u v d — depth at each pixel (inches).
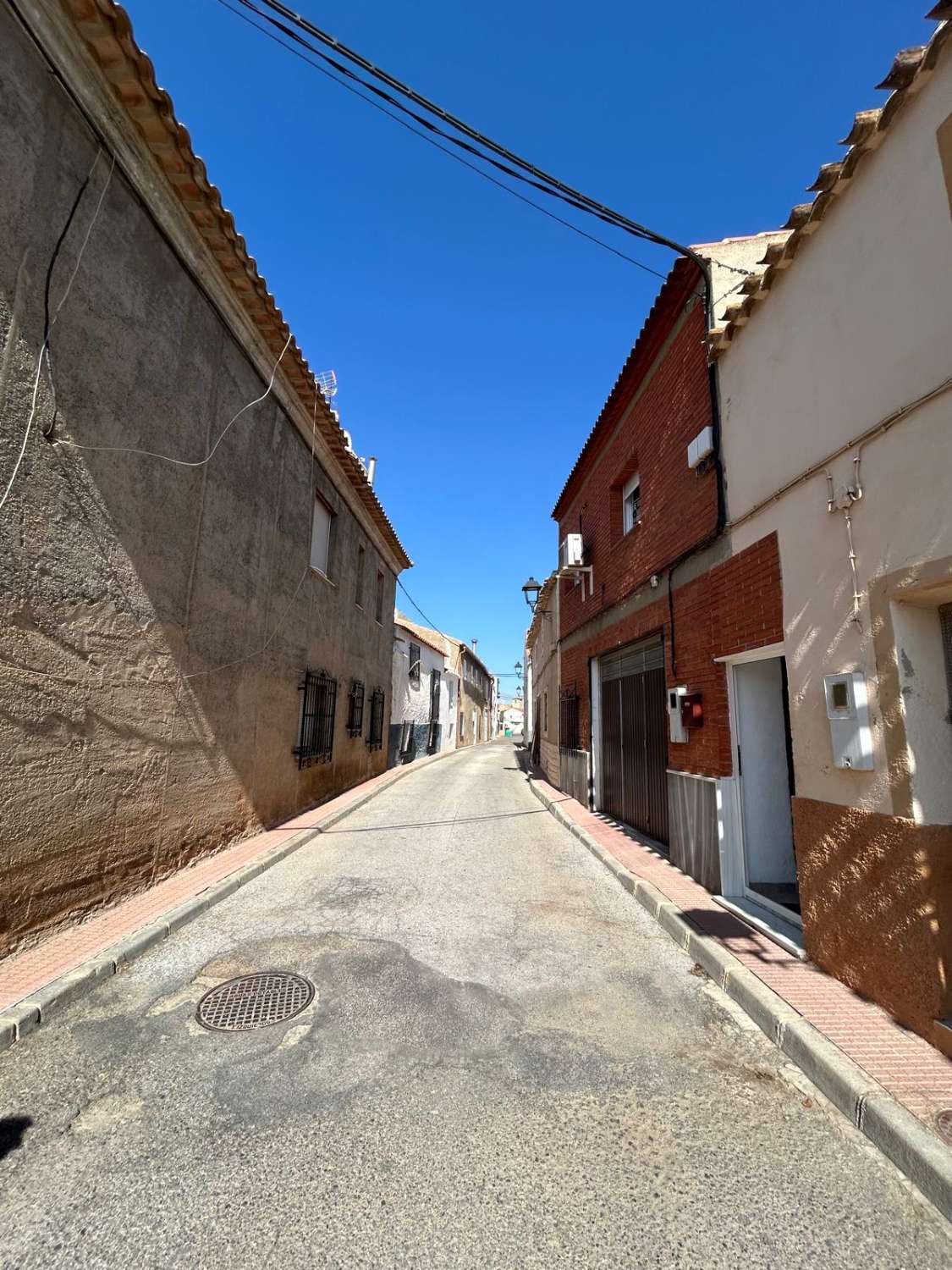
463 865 268.2
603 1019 132.2
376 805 446.3
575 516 492.7
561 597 532.4
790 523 167.6
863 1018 123.3
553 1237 76.7
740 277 234.4
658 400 287.9
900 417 125.6
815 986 137.9
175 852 227.3
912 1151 87.0
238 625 279.7
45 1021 127.6
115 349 188.1
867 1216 80.9
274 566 323.0
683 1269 72.4
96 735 181.2
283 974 152.6
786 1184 86.3
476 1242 75.7
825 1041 114.7
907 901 119.6
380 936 179.3
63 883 167.6
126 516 194.9
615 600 354.3
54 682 163.5
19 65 149.5
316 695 405.7
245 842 288.8
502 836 337.1
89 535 177.3
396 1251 74.5
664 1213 80.7
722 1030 128.5
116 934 167.5
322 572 418.3
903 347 126.9
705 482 229.9
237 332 269.1
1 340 145.6
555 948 172.6
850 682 135.3
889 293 131.6
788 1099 105.7
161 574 215.2
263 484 306.0
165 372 215.8
